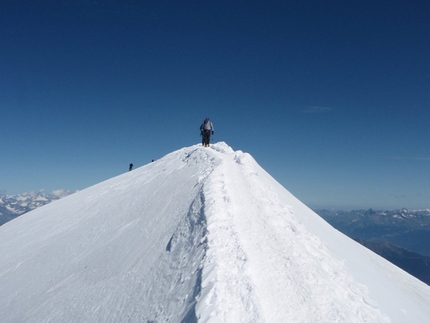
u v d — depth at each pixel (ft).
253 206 40.01
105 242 55.98
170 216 48.37
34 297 50.55
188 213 41.01
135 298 30.96
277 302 21.80
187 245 32.50
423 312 38.22
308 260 29.55
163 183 73.26
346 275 31.94
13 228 104.78
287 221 39.37
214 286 21.42
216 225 31.45
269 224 35.58
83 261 53.36
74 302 40.68
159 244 40.27
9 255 78.84
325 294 24.50
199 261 26.40
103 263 47.39
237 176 53.52
